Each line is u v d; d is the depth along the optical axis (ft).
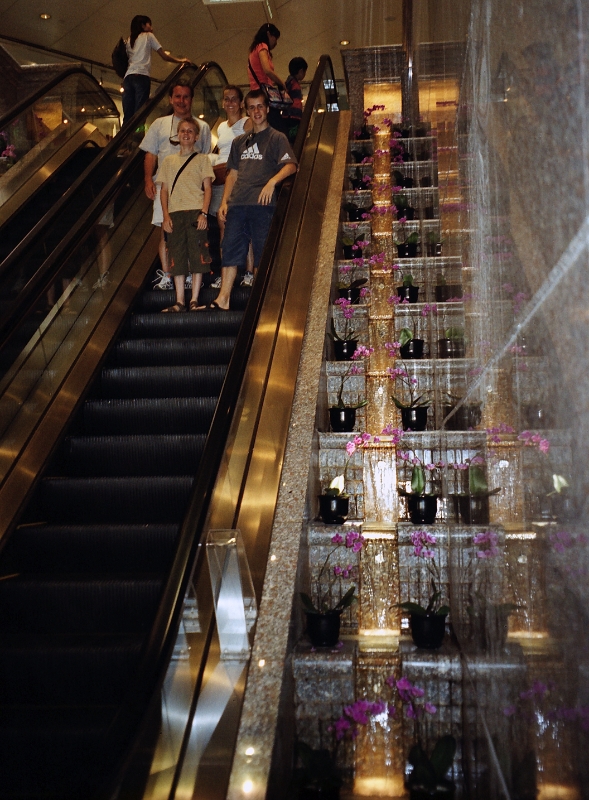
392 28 35.27
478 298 6.77
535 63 4.00
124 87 22.30
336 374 13.20
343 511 10.34
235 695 6.98
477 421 6.97
